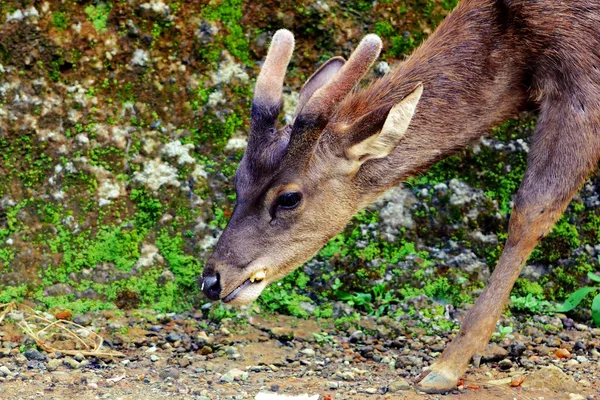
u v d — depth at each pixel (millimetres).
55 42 11703
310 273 11547
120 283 11305
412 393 8969
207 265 9391
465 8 10094
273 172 9289
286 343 10617
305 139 9148
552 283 11812
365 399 8750
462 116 9906
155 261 11477
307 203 9375
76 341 10273
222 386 9164
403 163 9773
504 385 9242
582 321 11516
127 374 9477
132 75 11867
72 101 11695
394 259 11695
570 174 9477
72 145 11633
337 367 9930
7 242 11258
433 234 11867
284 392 9000
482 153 12078
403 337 10828
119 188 11625
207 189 11742
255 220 9375
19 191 11445
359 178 9648
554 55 9656
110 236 11461
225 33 12086
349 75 9031
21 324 10547
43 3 11711
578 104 9539
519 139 12195
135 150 11742
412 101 8984
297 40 12227
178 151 11789
